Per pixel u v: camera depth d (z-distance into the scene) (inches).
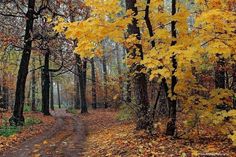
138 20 452.4
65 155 443.2
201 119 402.9
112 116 1195.9
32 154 459.5
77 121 1080.2
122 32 400.2
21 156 450.9
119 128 664.4
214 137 450.0
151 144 410.6
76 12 868.0
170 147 390.6
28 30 893.2
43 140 605.9
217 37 366.9
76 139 606.9
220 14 329.7
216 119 378.9
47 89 1396.4
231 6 434.3
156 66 359.3
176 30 421.7
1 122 890.7
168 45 389.7
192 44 376.8
